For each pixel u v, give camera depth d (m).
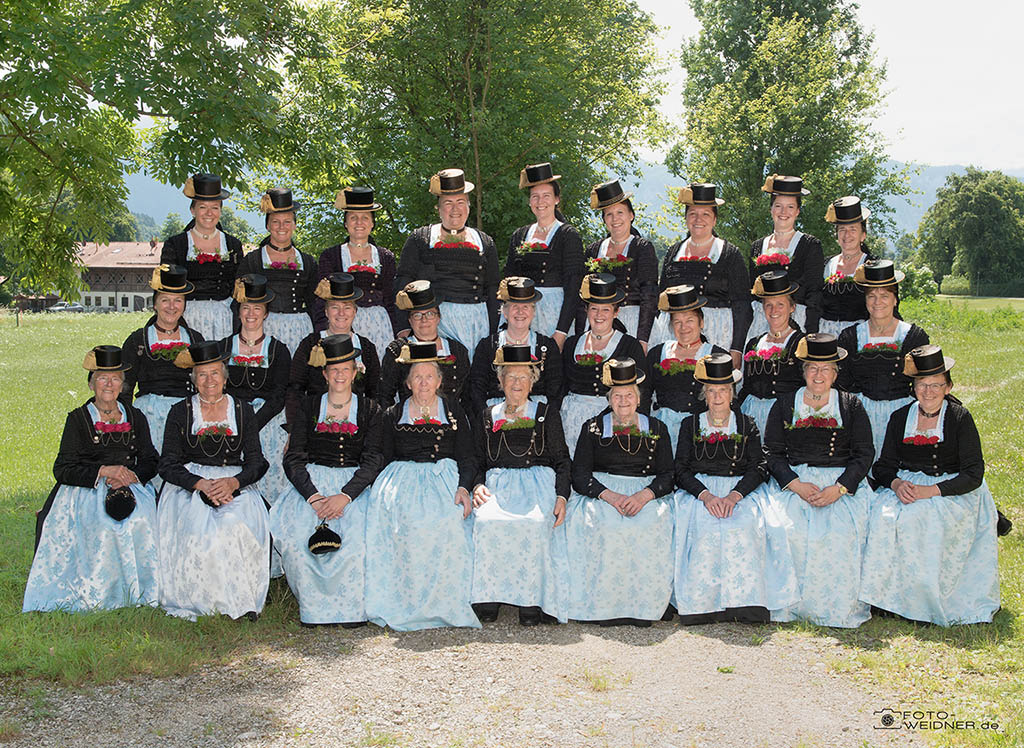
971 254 94.69
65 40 8.57
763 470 6.41
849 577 6.13
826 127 29.84
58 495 6.27
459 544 6.07
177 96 9.08
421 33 18.03
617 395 6.29
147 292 82.81
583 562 6.23
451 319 7.04
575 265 7.20
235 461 6.28
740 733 4.48
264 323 6.99
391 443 6.37
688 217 7.21
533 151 18.84
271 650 5.60
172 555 6.11
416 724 4.56
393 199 18.67
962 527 6.19
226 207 56.56
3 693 4.88
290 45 11.10
